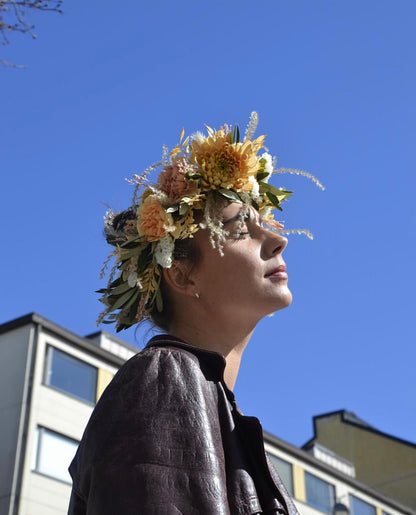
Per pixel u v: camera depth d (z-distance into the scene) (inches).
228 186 91.6
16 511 865.5
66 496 917.2
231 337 89.9
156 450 68.6
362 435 1550.2
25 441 909.8
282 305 89.2
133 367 75.4
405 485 1482.5
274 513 73.7
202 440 70.3
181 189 92.6
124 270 96.7
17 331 996.6
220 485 68.1
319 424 1590.8
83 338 1029.2
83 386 999.6
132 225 97.1
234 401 78.4
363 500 1228.5
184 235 90.4
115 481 67.4
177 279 91.6
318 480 1179.3
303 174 101.1
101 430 71.4
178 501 66.2
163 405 71.9
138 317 95.9
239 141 96.3
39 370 965.8
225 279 89.0
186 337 90.0
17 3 283.0
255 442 76.4
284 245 91.7
